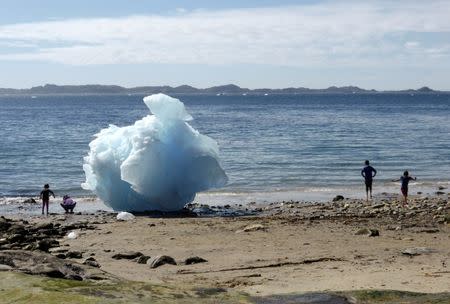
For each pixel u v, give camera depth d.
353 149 139.12
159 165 66.25
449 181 95.56
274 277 32.56
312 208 68.25
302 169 107.81
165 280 31.62
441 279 30.70
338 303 23.84
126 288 22.91
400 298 24.56
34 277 22.97
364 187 89.56
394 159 121.94
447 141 156.12
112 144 69.88
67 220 61.44
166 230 52.56
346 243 44.41
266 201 77.12
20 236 47.28
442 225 54.00
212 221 58.31
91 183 70.00
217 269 35.47
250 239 46.84
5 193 85.81
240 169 107.75
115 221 59.59
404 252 39.75
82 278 25.11
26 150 138.38
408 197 78.25
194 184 68.31
